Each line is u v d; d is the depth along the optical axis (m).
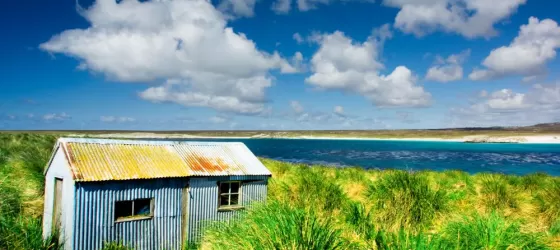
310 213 8.48
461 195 16.31
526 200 14.49
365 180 20.33
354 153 87.81
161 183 11.48
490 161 62.75
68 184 10.40
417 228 11.38
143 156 12.14
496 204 13.96
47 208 11.97
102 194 10.46
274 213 8.45
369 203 13.79
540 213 12.30
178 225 11.81
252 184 13.35
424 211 11.95
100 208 10.43
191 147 13.81
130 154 12.01
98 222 10.40
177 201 11.78
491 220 8.43
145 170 11.40
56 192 11.54
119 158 11.59
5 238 8.90
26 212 12.87
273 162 30.66
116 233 10.72
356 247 8.14
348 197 16.06
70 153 10.84
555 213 11.58
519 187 18.53
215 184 12.53
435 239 7.72
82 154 11.05
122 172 10.91
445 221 11.34
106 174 10.55
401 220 11.80
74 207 10.02
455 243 7.79
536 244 8.02
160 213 11.47
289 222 7.56
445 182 20.19
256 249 7.12
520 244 7.74
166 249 11.60
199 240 11.66
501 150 104.88
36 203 13.98
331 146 135.00
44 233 11.89
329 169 27.95
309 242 7.02
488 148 118.81
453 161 62.59
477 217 8.77
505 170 47.50
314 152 92.31
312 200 13.92
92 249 10.31
